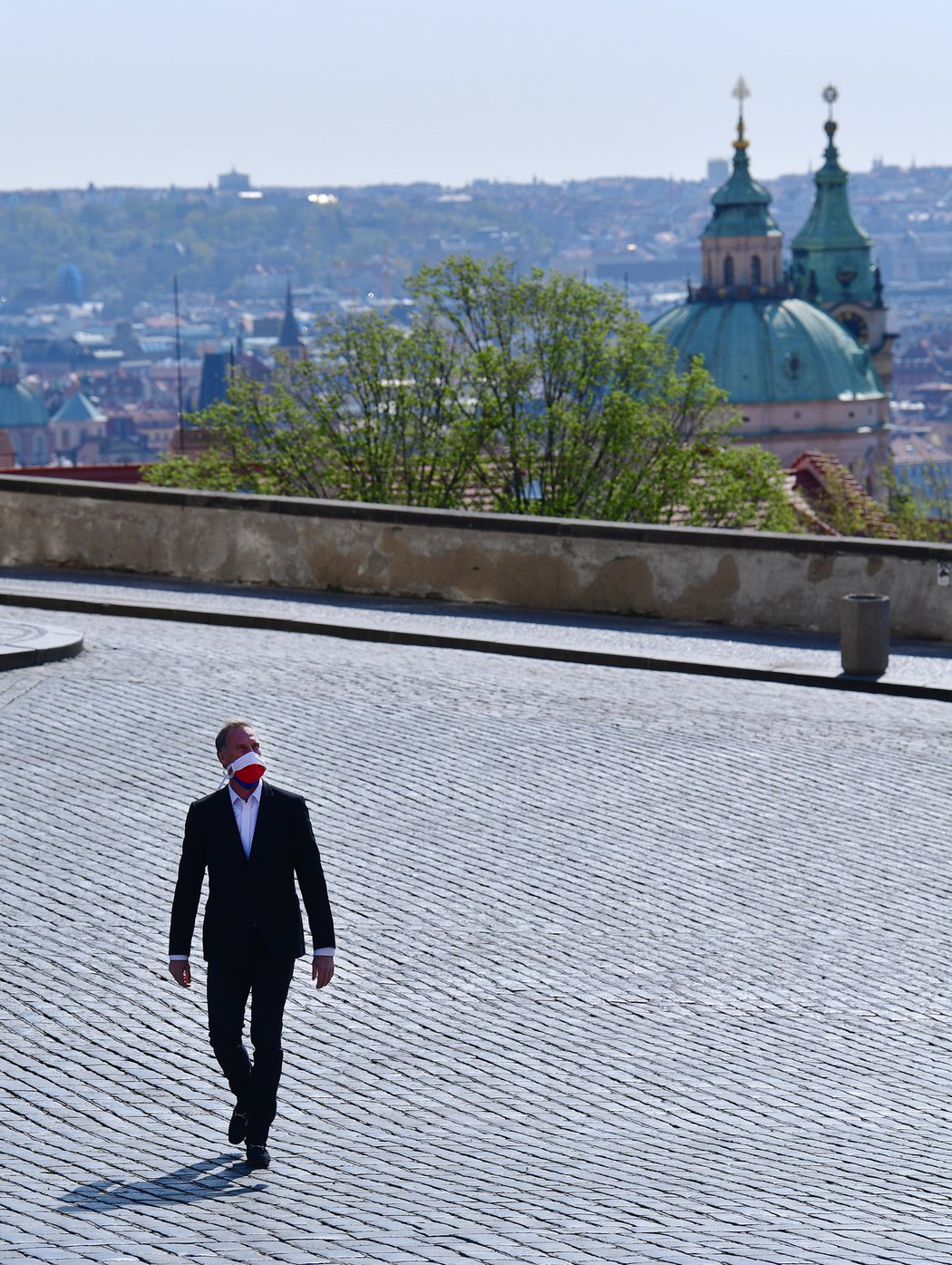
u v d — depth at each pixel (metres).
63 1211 13.15
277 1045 14.94
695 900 23.25
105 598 40.50
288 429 77.00
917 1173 15.42
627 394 76.62
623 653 36.59
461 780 27.30
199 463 78.19
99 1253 12.03
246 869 15.12
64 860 22.95
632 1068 18.14
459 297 77.75
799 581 40.03
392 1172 14.66
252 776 15.25
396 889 22.89
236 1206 13.44
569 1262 12.07
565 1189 14.27
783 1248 12.65
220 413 77.56
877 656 35.62
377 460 75.31
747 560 40.28
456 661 35.91
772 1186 14.70
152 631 37.38
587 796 26.98
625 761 28.83
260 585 43.16
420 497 75.06
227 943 15.12
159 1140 15.30
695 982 20.67
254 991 15.10
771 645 38.41
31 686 31.25
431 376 76.25
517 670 35.22
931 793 28.06
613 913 22.59
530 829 25.44
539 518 41.50
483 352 75.12
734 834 25.77
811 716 32.50
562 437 75.88
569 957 21.14
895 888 24.09
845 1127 16.89
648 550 40.78
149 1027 18.16
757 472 77.88
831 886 24.03
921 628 39.62
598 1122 16.61
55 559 44.47
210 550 43.38
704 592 40.56
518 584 41.62
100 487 43.94
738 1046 18.97
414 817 25.59
